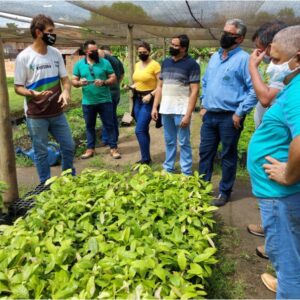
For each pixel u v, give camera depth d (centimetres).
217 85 407
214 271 306
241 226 396
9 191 411
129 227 272
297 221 217
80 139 768
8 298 205
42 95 422
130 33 866
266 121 219
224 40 388
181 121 483
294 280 225
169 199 323
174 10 496
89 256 243
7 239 269
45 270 230
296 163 191
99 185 351
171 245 257
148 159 602
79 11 629
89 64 615
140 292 201
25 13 637
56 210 303
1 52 385
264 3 450
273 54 212
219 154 588
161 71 503
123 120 941
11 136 407
